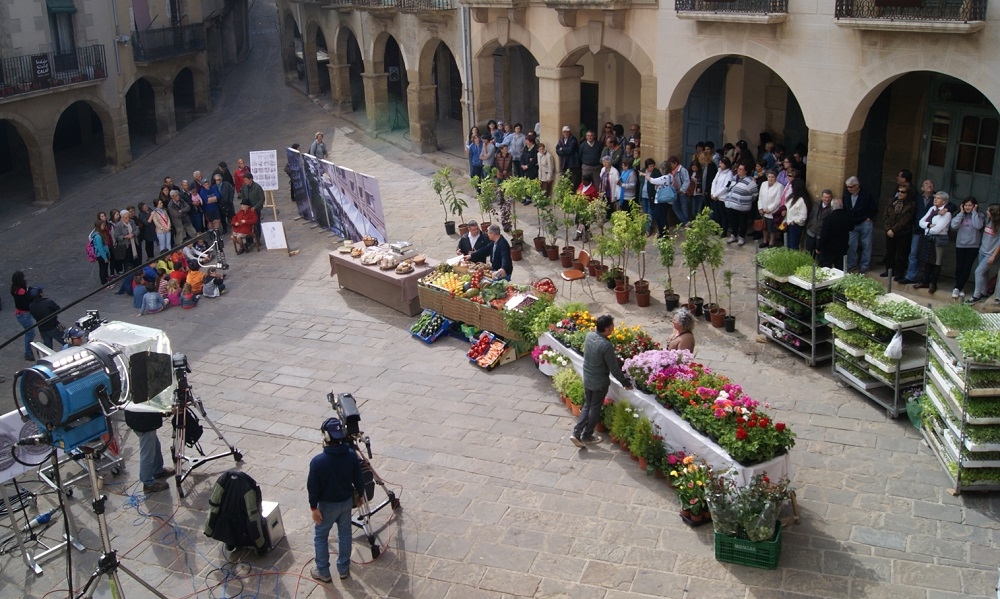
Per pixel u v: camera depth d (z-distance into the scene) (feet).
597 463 35.40
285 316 53.52
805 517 31.24
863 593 27.53
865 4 46.39
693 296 50.29
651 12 59.52
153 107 115.75
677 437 33.06
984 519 30.60
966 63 43.50
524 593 28.76
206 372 46.52
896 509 31.37
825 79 49.88
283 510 34.27
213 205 69.05
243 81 135.54
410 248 53.72
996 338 30.55
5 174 98.63
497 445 37.19
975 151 50.98
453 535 31.86
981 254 45.16
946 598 27.14
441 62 106.01
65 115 108.17
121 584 30.91
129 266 63.82
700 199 59.41
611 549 30.42
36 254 73.92
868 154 56.80
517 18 70.44
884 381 36.68
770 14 50.49
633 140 63.67
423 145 91.91
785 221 52.44
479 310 45.75
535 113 88.58
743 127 64.49
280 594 29.78
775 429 30.48
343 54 110.52
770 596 27.68
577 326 40.65
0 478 32.09
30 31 84.64
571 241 61.41
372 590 29.58
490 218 64.23
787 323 42.42
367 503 31.83
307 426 40.27
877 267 51.52
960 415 31.45
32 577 31.86
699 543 30.42
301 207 74.02
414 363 45.68
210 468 37.50
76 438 28.35
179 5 115.24
